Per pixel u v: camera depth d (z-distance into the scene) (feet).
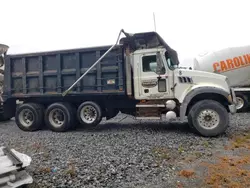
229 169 11.47
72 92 22.09
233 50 30.78
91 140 18.26
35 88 23.47
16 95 23.91
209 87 18.99
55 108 22.81
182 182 10.26
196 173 11.16
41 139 19.48
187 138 17.94
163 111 20.88
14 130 24.56
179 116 20.35
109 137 19.04
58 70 22.40
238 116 29.04
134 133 20.27
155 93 20.51
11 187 9.07
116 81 20.98
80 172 11.46
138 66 20.85
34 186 10.06
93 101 22.49
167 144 16.22
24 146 17.16
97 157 13.76
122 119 29.45
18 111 23.88
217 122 18.19
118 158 13.41
